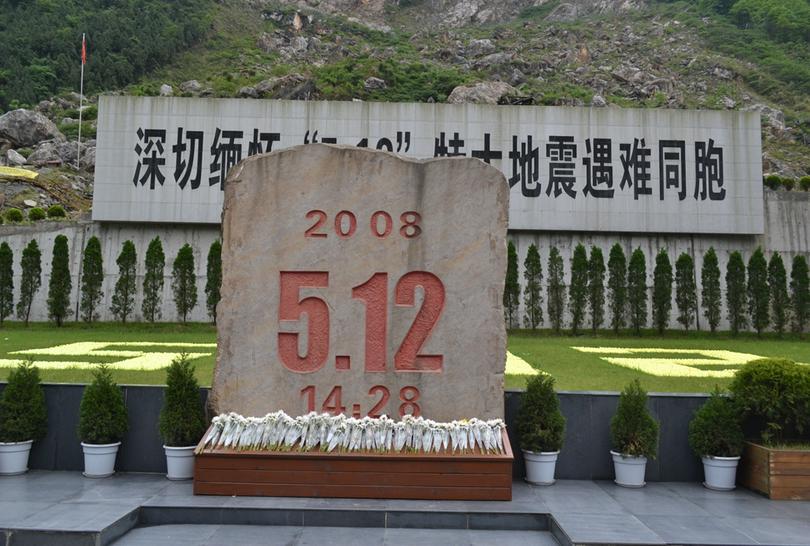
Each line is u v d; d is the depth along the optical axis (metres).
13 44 51.12
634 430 5.83
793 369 5.81
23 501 5.11
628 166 22.64
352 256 5.67
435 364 5.55
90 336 17.55
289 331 5.57
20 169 31.05
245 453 5.24
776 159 36.34
